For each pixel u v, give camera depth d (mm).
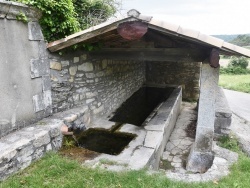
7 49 3195
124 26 3527
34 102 3785
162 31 3404
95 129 4941
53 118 4090
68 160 3375
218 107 5852
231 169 3539
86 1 6297
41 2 3750
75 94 4836
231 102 11141
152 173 3229
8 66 3230
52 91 4266
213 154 4125
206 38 3295
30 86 3672
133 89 8859
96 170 3154
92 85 5348
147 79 10984
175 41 4051
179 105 8289
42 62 3920
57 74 4305
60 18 4211
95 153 3766
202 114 4070
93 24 6098
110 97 6438
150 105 9125
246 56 3354
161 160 4926
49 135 3527
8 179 2752
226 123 5348
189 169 4219
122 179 2973
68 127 4164
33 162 3205
